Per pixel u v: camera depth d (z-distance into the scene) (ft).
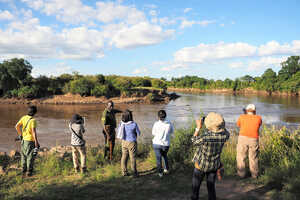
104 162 22.08
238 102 191.42
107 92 196.03
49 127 73.61
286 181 14.90
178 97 268.21
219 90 479.00
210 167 11.02
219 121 10.93
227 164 18.69
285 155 18.29
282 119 92.38
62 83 206.39
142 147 26.50
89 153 24.81
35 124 18.15
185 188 15.07
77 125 18.39
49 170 18.95
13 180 17.01
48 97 183.73
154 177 17.38
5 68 180.65
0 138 57.52
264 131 23.65
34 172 19.07
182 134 22.82
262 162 18.69
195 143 11.07
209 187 11.40
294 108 137.69
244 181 15.92
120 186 15.69
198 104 172.96
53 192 14.66
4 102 166.71
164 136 17.37
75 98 182.19
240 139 16.47
